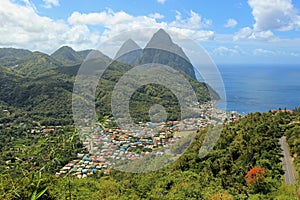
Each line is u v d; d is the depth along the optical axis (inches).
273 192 476.7
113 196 255.6
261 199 439.8
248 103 1518.2
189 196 354.3
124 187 283.4
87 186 251.4
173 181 371.9
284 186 491.8
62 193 116.6
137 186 299.4
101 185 262.7
